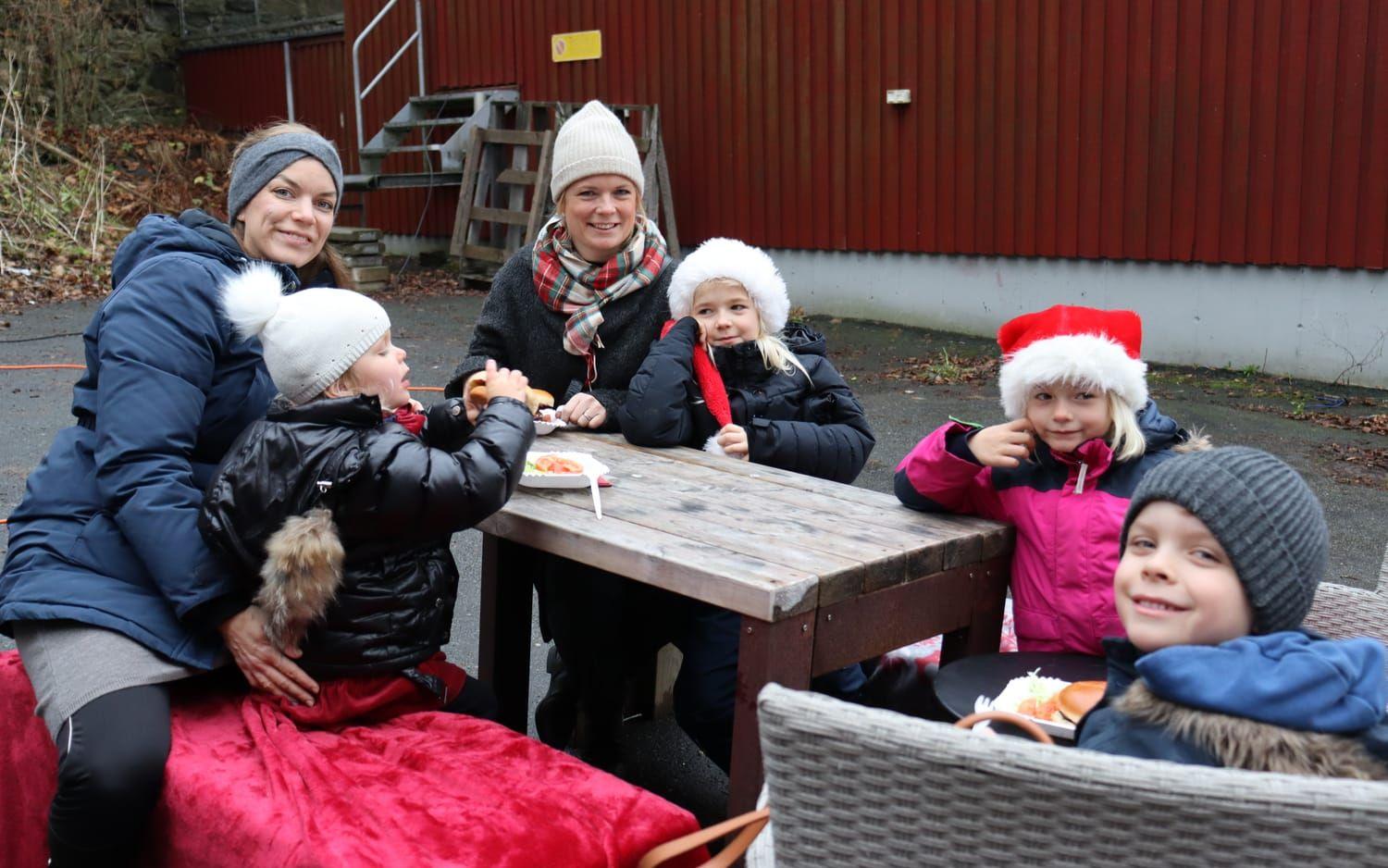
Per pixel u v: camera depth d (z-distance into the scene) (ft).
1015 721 5.43
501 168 38.99
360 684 7.51
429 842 6.05
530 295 11.57
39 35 49.57
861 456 10.52
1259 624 5.28
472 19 42.04
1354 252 24.48
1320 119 24.59
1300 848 4.05
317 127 50.62
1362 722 4.62
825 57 32.48
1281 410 23.00
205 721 7.39
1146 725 4.85
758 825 6.07
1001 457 7.73
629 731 11.23
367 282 38.93
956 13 29.73
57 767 6.95
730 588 6.71
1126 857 4.20
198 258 8.30
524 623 9.94
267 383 8.46
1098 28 27.43
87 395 8.15
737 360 10.57
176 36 57.06
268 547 7.02
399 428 7.43
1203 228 26.45
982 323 30.55
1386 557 7.88
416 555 7.73
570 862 5.99
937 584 7.63
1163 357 27.66
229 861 6.31
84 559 7.59
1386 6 23.49
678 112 36.24
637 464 9.62
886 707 9.53
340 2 58.39
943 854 4.48
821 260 33.58
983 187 29.86
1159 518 5.39
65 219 41.78
